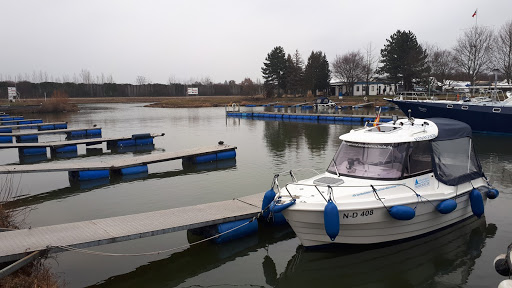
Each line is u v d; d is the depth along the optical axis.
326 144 23.73
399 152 8.49
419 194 8.20
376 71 72.44
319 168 16.78
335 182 8.41
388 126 9.65
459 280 7.27
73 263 8.05
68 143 22.75
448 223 9.21
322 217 7.49
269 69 85.88
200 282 7.40
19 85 103.00
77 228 8.05
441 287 7.07
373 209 7.59
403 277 7.46
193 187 14.10
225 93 126.81
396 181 8.20
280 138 27.16
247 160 19.06
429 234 8.96
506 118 25.55
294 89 84.00
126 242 9.09
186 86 127.81
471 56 50.03
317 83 80.19
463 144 9.89
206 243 9.09
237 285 7.30
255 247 8.87
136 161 16.84
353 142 9.11
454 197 8.84
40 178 15.95
